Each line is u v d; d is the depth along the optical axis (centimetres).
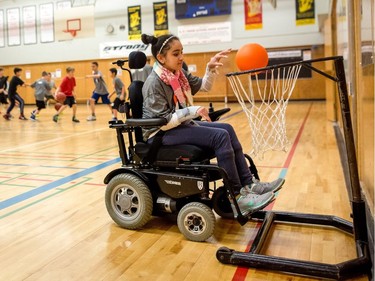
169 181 241
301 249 221
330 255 212
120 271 200
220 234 245
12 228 261
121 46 1539
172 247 227
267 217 249
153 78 241
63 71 1641
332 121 754
